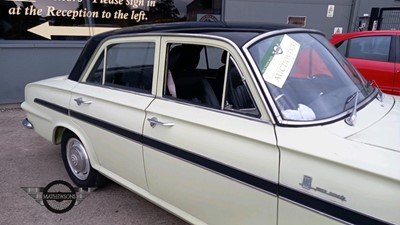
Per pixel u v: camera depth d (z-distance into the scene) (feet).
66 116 9.65
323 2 26.68
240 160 5.50
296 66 6.16
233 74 5.96
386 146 4.63
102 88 8.73
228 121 5.82
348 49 17.12
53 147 13.91
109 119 8.12
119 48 8.30
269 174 5.16
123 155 8.00
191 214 6.79
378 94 7.06
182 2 23.09
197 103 6.66
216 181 5.95
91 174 9.82
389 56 15.61
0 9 18.71
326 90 6.14
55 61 20.70
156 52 7.31
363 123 5.36
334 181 4.48
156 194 7.52
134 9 21.93
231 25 6.95
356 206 4.29
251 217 5.60
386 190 4.08
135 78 7.93
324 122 5.29
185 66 7.40
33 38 19.89
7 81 19.85
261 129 5.35
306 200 4.78
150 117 7.09
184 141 6.37
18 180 10.92
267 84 5.56
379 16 26.96
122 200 9.76
